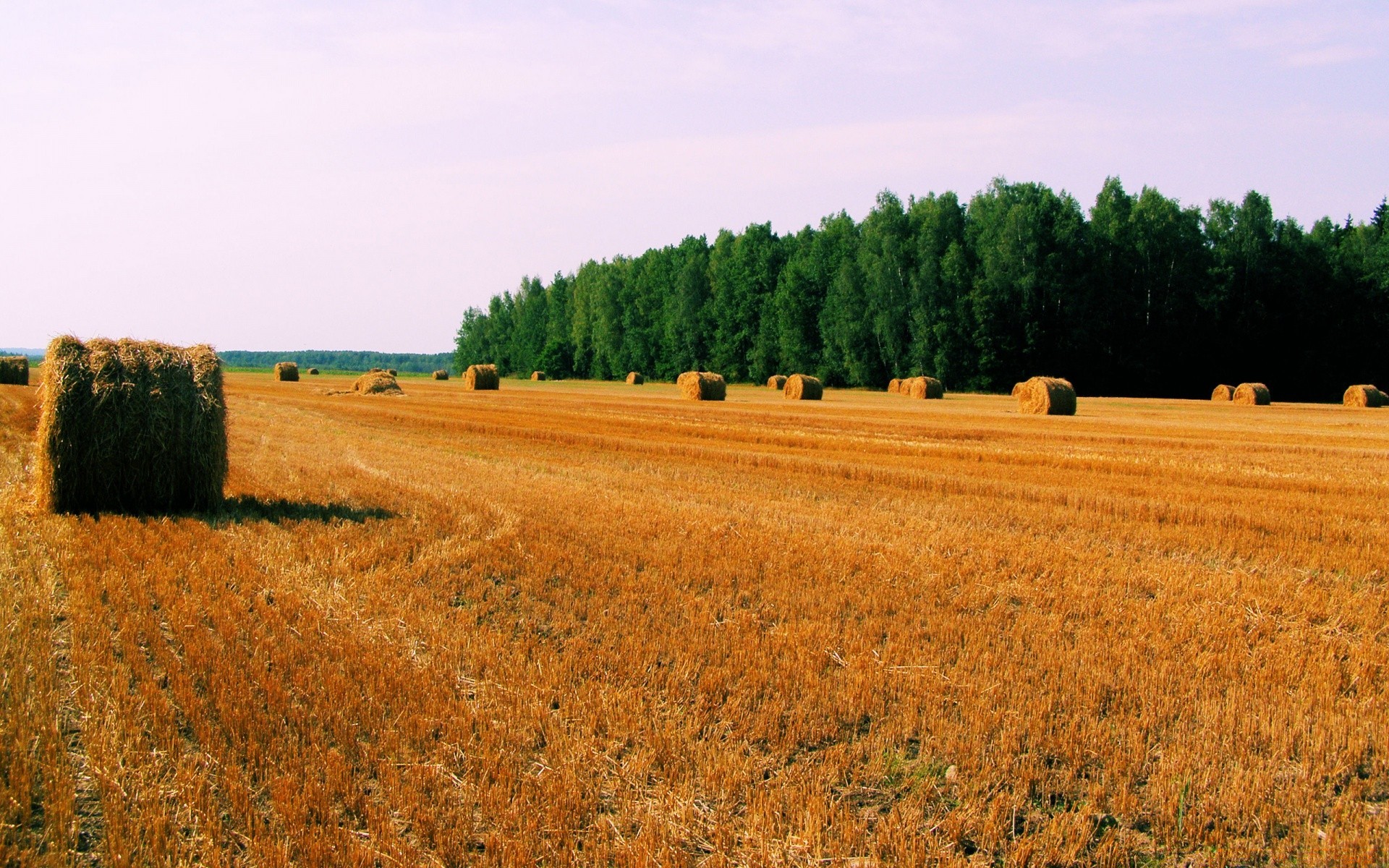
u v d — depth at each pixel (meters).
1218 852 4.68
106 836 4.56
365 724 5.89
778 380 66.50
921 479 17.00
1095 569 10.38
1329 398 72.12
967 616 8.52
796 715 6.20
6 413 27.52
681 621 8.26
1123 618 8.55
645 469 18.88
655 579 9.59
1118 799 5.12
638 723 5.98
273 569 9.62
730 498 14.97
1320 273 73.75
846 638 7.80
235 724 5.69
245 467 18.09
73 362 12.62
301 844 4.56
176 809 4.87
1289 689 6.85
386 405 39.16
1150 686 6.72
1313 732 5.95
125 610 7.97
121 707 5.93
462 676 6.86
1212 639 7.97
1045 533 12.72
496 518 12.73
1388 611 8.90
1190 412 40.84
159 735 5.56
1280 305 73.25
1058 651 7.44
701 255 109.50
